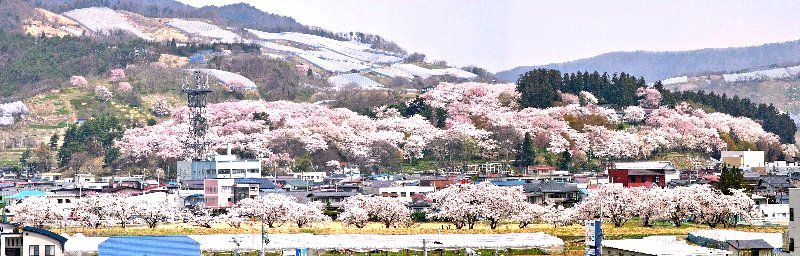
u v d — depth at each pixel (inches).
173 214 7278.5
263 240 5157.5
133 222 7219.5
